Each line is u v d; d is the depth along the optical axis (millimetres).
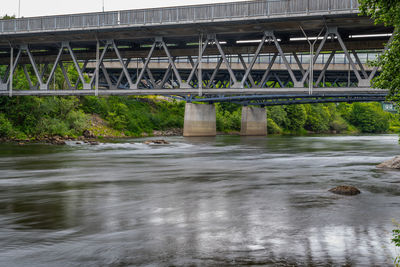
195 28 45344
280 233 11484
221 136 95438
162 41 48469
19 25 50969
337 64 70875
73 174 25281
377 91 39000
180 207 15000
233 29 45125
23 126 65250
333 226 12227
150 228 12008
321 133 147750
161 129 100188
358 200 16312
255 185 20469
